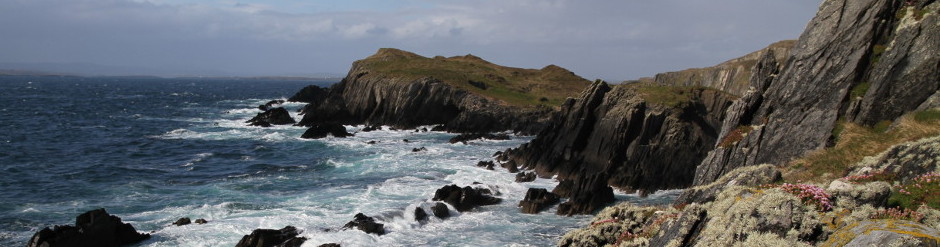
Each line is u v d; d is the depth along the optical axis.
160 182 53.25
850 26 37.06
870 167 23.69
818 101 35.59
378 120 108.94
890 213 16.78
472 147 77.19
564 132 60.78
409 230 37.28
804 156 32.75
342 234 35.28
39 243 31.72
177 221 37.97
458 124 98.94
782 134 35.50
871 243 13.52
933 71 31.56
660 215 24.55
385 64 131.38
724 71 103.56
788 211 16.31
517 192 49.00
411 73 113.44
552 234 36.91
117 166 62.03
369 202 44.47
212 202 44.84
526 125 98.25
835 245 14.45
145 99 195.75
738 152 36.69
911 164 21.06
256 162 65.06
